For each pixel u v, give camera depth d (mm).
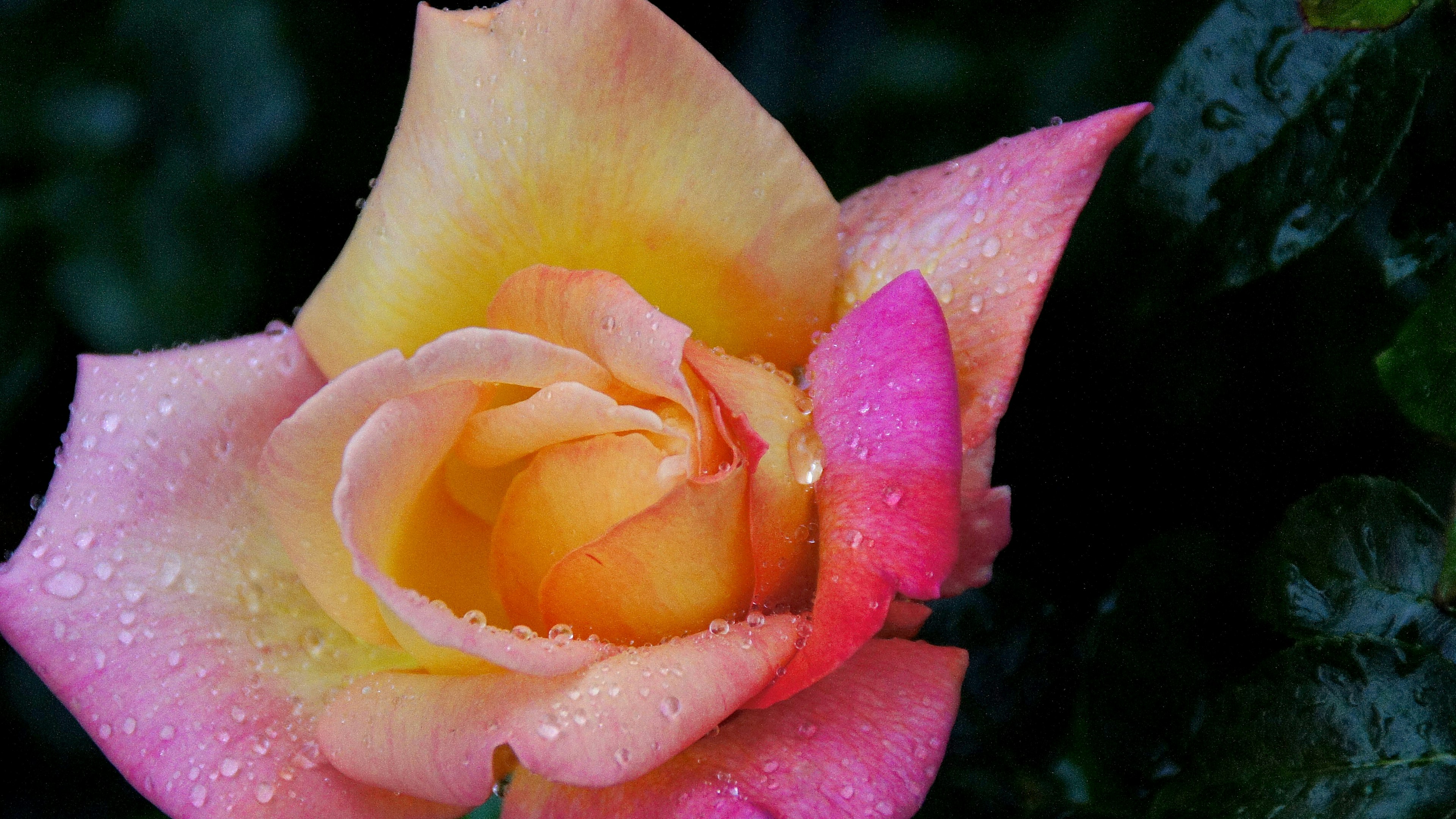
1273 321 425
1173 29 437
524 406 395
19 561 406
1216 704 411
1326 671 407
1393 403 423
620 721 381
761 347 415
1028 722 430
